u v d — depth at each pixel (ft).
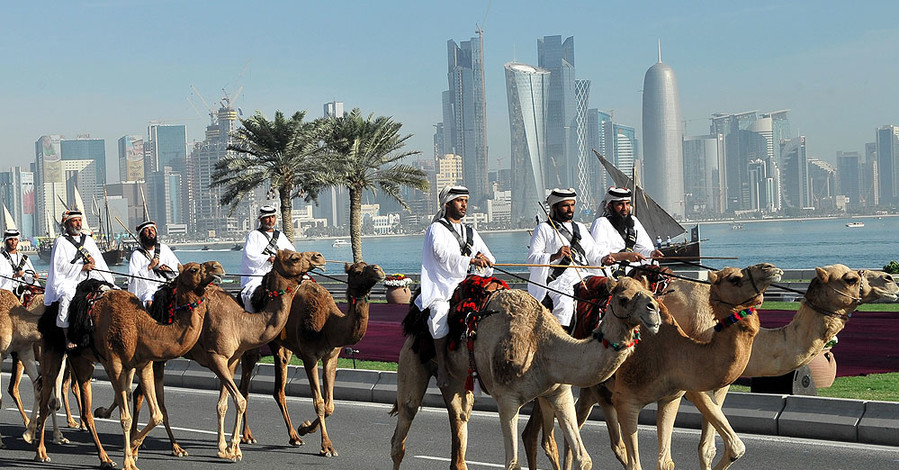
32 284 48.83
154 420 37.04
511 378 27.81
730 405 40.60
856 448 35.91
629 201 35.99
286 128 161.38
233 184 163.73
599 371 26.37
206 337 38.09
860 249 505.66
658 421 29.14
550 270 32.78
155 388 39.34
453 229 32.19
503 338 28.04
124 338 36.11
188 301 36.47
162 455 39.11
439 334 30.73
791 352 29.53
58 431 41.91
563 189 33.50
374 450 38.86
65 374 45.55
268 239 44.45
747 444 37.14
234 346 38.22
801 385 41.47
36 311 43.70
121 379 36.52
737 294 26.89
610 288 26.08
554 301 32.45
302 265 38.27
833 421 37.65
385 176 170.30
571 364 26.86
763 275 26.30
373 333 81.10
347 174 164.14
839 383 49.24
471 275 31.17
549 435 30.48
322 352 39.04
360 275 37.58
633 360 28.66
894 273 117.70
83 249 41.65
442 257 31.81
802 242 637.71
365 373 52.47
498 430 42.19
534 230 33.81
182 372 58.54
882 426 36.58
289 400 52.11
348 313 38.11
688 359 27.55
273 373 55.26
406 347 32.30
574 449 27.71
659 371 28.22
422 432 42.11
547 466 35.76
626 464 29.30
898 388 46.93
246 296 41.55
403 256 639.35
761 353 30.01
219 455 37.83
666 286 32.68
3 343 42.70
